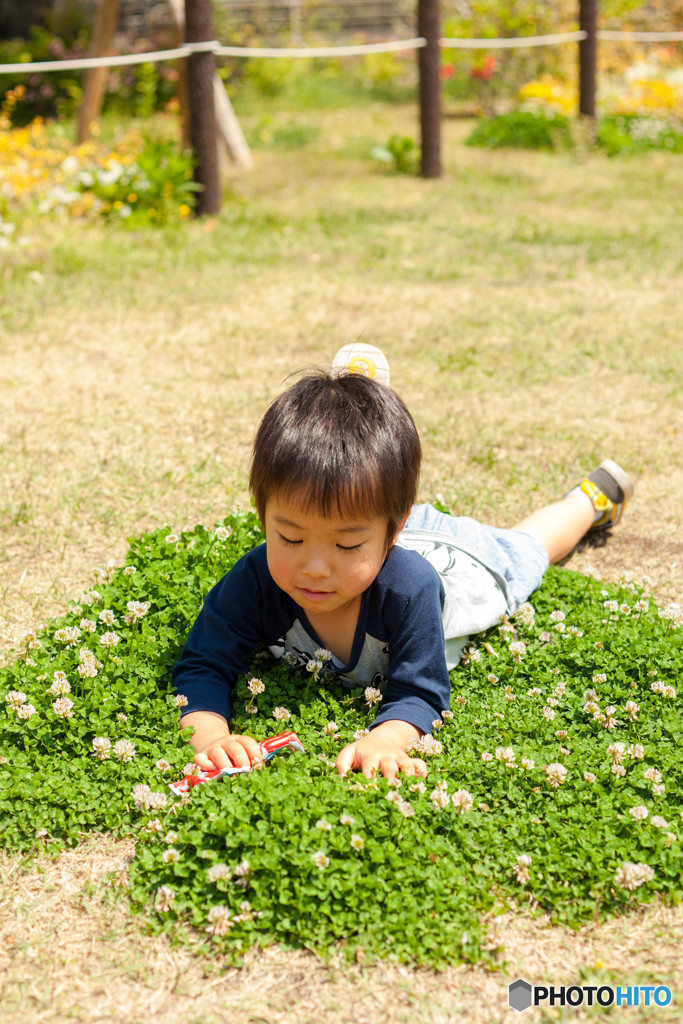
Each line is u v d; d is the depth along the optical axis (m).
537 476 3.92
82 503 3.62
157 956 1.82
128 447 4.10
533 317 5.88
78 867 2.01
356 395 2.14
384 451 2.07
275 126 13.71
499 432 4.34
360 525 2.06
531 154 11.58
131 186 7.77
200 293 6.20
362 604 2.33
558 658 2.62
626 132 12.45
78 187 7.88
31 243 7.00
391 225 8.12
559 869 1.94
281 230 7.78
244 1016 1.71
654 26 16.64
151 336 5.46
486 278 6.71
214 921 1.82
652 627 2.70
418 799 2.06
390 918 1.83
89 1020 1.70
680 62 16.42
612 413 4.57
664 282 6.62
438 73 9.74
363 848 1.91
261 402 4.59
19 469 3.87
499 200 9.09
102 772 2.14
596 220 8.41
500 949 1.81
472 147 11.92
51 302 5.91
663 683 2.44
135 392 4.70
